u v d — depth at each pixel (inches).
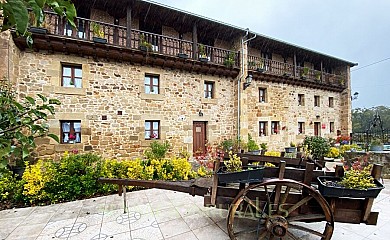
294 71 405.1
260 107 380.2
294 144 403.5
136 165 196.5
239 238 102.2
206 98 333.1
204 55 313.4
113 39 263.7
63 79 243.4
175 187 116.9
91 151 250.1
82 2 257.0
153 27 311.6
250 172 95.4
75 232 110.2
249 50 390.9
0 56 193.5
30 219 126.6
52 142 231.1
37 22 29.9
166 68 300.4
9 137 44.4
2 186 155.2
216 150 322.3
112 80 264.4
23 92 221.3
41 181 156.6
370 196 82.0
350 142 454.9
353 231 107.5
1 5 27.1
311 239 101.0
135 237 104.7
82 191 167.5
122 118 268.7
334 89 489.1
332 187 83.7
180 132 307.7
